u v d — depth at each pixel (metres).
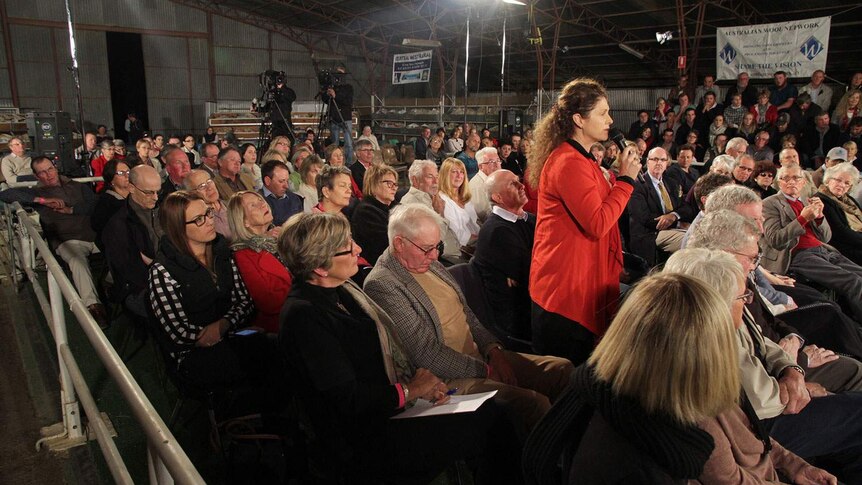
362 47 19.34
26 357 3.18
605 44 15.28
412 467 1.71
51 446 2.35
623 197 1.99
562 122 2.05
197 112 18.05
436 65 19.84
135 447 2.36
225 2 17.52
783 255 3.58
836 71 13.11
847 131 7.48
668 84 16.86
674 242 4.24
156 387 2.84
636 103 13.22
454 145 11.45
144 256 3.13
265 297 2.53
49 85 15.53
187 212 2.33
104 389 2.82
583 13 13.79
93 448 2.35
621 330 1.17
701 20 11.80
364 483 1.75
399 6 16.14
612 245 2.16
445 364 2.05
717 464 1.35
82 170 7.29
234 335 2.26
